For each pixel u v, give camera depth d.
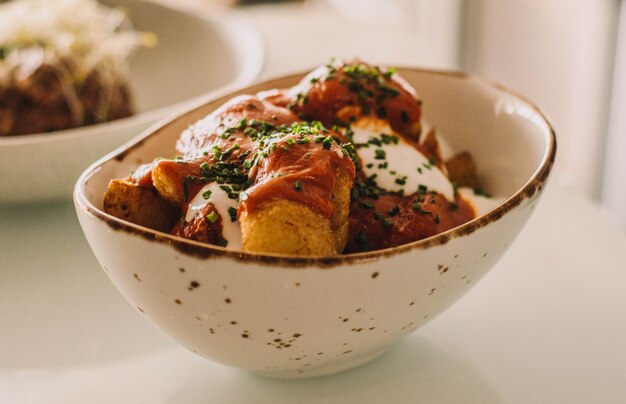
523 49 0.90
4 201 0.48
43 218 0.48
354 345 0.31
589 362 0.34
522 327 0.36
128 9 0.79
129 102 0.71
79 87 0.65
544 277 0.40
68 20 0.69
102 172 0.36
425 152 0.39
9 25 0.67
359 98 0.38
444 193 0.37
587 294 0.38
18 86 0.62
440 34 1.00
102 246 0.30
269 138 0.32
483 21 0.97
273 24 0.93
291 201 0.29
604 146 0.79
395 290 0.29
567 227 0.44
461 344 0.35
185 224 0.32
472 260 0.30
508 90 0.41
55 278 0.42
